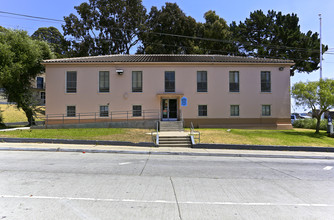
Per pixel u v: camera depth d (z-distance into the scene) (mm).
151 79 22938
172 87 23125
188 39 38688
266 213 4473
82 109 22516
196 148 13766
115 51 41344
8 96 25453
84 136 15586
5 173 7055
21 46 23000
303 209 4727
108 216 4133
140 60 23391
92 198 5031
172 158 10891
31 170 7508
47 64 22469
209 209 4598
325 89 18766
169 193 5535
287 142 15875
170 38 38875
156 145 13969
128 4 40094
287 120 23594
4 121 29281
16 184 5922
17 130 18109
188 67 23219
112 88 22703
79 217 4059
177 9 39031
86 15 39219
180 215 4258
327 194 5777
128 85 22797
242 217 4246
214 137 16359
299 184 6695
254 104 23438
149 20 41750
